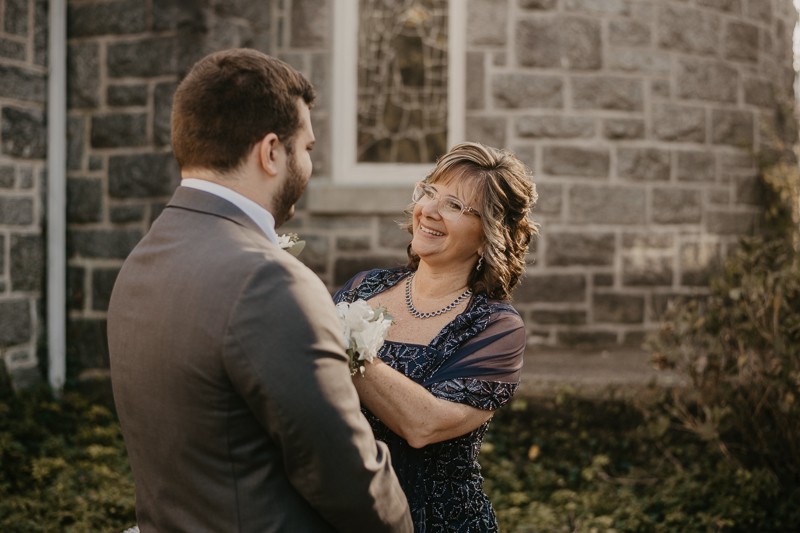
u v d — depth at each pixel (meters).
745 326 3.26
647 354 4.79
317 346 1.09
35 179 4.31
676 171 5.22
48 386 4.25
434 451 1.58
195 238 1.15
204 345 1.06
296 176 1.24
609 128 5.07
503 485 3.50
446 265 1.69
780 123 5.89
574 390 3.85
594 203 5.07
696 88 5.27
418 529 1.53
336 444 1.08
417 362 1.58
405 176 5.23
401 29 5.23
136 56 4.25
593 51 5.04
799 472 3.28
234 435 1.09
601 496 3.29
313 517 1.16
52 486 3.19
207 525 1.12
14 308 4.20
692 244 5.28
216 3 4.55
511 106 5.02
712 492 3.26
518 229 1.72
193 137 1.18
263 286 1.08
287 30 5.22
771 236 5.71
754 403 3.40
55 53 4.33
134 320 1.16
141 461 1.18
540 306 5.04
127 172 4.29
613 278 5.11
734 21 5.44
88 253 4.39
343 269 5.20
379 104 5.27
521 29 5.00
